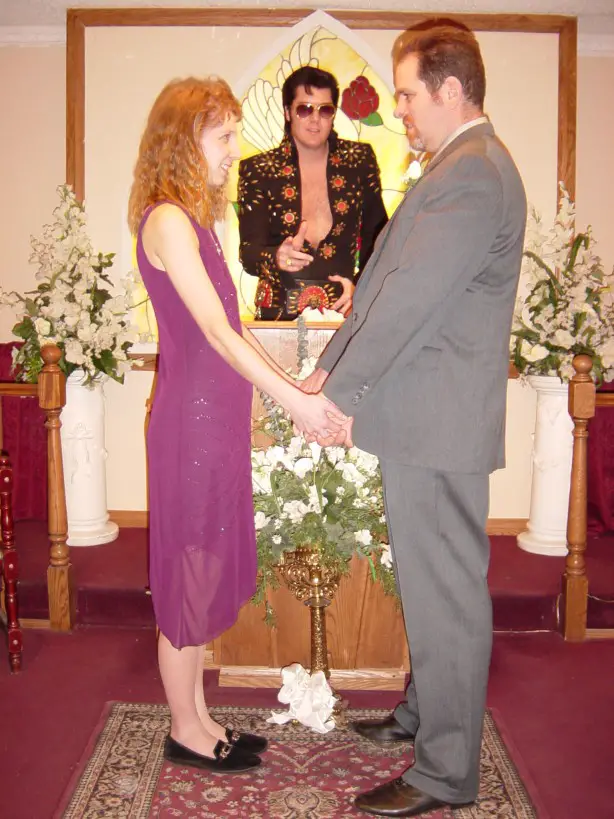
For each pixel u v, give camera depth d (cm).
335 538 222
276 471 230
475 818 196
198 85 188
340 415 184
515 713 248
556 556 360
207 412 192
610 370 344
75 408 360
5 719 241
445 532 182
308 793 205
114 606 315
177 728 212
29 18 394
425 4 381
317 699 221
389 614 253
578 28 397
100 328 344
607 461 389
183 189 185
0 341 420
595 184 415
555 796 206
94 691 260
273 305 390
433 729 191
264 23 380
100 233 394
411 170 308
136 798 201
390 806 193
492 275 177
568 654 292
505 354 184
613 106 410
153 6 384
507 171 176
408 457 180
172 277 182
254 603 235
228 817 195
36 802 201
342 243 391
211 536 195
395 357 173
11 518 270
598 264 346
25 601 315
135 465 409
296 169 387
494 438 182
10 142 410
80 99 386
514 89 388
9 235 415
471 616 184
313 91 382
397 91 189
